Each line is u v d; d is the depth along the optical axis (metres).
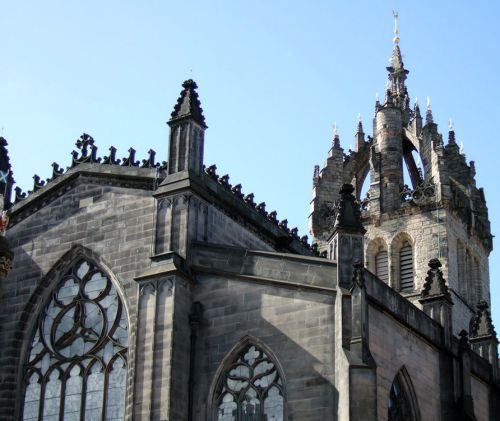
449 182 127.50
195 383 73.88
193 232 77.88
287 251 93.19
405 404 77.06
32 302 83.25
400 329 77.56
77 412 77.88
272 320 73.19
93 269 81.94
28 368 81.50
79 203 84.44
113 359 77.81
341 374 68.69
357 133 142.00
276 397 71.44
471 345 99.75
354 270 70.94
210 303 75.56
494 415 94.12
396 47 145.62
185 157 79.75
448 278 122.81
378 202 129.75
